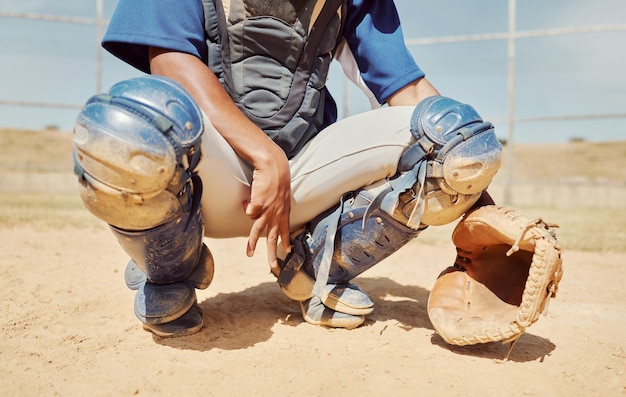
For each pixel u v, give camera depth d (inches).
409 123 70.5
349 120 73.5
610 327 84.2
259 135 67.7
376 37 82.4
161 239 64.0
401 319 84.8
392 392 57.1
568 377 62.1
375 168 71.7
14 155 659.4
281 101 73.5
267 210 66.8
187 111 60.0
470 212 70.7
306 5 72.4
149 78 61.4
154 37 67.7
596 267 139.4
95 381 59.1
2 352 67.7
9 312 85.2
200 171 66.1
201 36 71.4
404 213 69.8
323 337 74.4
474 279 71.8
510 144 404.8
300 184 73.4
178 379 59.7
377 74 82.4
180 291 72.0
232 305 90.7
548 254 61.0
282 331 76.5
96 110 57.1
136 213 59.4
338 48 86.4
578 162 708.0
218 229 76.2
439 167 66.2
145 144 56.1
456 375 61.6
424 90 82.5
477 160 65.2
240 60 73.2
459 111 67.0
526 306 61.6
